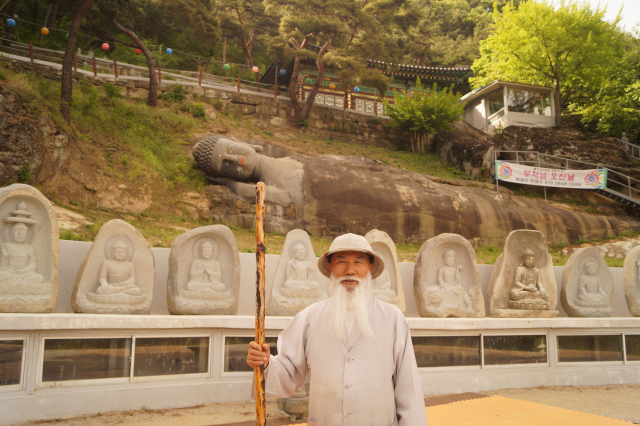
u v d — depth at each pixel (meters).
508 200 20.16
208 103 23.89
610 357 9.13
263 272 2.48
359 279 2.62
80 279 6.89
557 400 7.29
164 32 39.44
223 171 16.48
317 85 25.88
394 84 32.03
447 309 8.62
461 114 29.45
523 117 27.31
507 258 9.34
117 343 6.18
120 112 18.66
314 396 2.46
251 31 42.72
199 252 7.76
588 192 22.86
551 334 8.81
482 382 8.02
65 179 13.84
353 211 16.73
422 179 19.28
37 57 21.56
